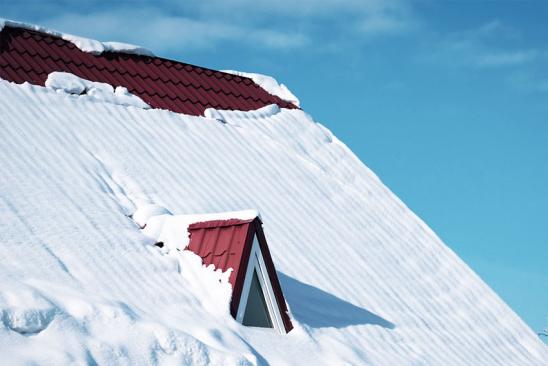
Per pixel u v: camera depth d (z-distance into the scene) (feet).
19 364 29.89
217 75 72.59
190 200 52.54
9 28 63.31
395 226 64.64
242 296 41.78
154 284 40.93
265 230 53.83
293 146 67.77
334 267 53.98
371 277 55.52
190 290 41.78
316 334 44.62
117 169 52.13
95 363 32.04
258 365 37.27
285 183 61.46
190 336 35.50
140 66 67.92
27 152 48.80
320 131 72.23
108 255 41.60
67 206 44.78
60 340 32.12
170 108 64.85
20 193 44.01
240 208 54.54
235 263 41.83
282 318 43.21
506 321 61.05
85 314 34.14
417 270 60.49
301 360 41.09
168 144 58.59
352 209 63.36
